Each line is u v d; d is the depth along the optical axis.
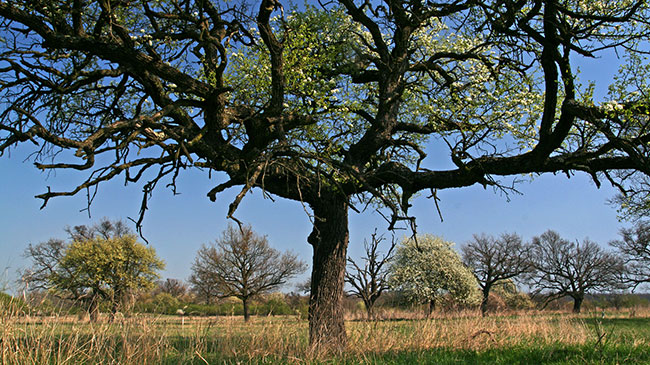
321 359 7.07
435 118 11.56
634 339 9.50
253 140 8.88
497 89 11.49
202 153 8.73
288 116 9.09
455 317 10.59
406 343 8.64
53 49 8.47
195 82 8.35
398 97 10.32
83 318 6.21
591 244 49.31
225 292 34.34
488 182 9.54
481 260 43.16
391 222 8.97
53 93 8.68
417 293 30.61
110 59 7.94
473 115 11.55
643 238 37.25
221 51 7.80
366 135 10.72
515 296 47.72
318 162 8.78
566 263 49.59
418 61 12.05
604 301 51.38
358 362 7.13
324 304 9.66
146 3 7.58
